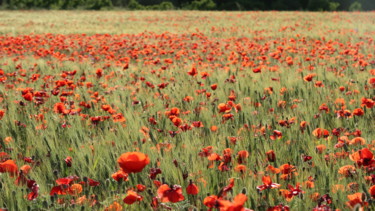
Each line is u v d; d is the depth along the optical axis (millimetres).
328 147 4273
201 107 5871
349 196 2834
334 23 33531
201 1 83000
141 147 4254
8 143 4578
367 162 3205
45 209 3084
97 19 44688
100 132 4984
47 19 43781
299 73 9266
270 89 7043
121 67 11344
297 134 4648
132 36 22734
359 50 14727
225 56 13875
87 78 9477
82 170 3805
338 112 5328
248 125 4969
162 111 6051
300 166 3639
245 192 2787
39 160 3988
